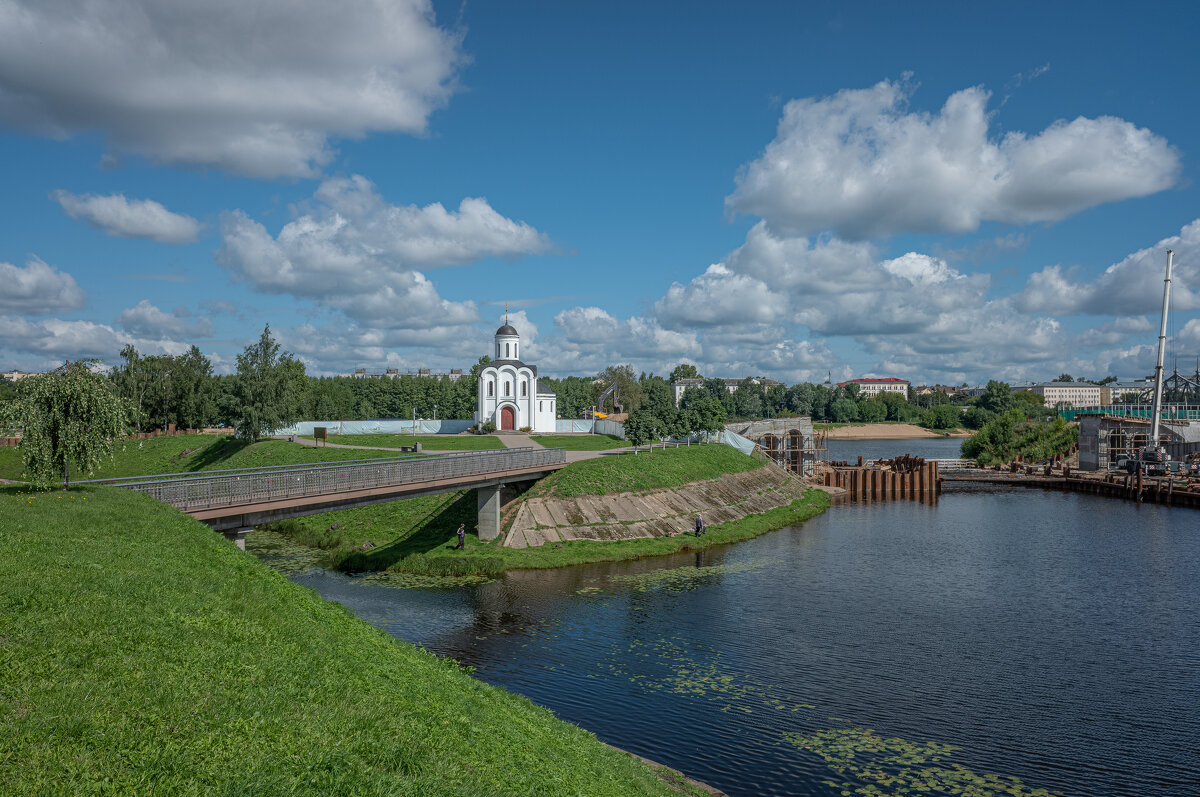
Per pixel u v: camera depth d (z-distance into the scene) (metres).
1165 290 110.69
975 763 22.19
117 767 10.64
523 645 32.38
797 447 99.62
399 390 188.25
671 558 51.12
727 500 69.06
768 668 29.83
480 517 52.38
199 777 10.88
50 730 11.12
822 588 42.66
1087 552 54.19
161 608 17.20
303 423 116.50
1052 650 32.16
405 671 18.86
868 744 23.34
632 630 34.59
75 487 29.02
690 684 28.08
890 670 29.69
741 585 43.28
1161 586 43.53
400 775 12.36
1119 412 172.25
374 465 41.28
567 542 52.06
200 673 14.37
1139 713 25.75
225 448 86.62
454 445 89.25
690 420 91.06
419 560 47.25
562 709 25.66
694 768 21.66
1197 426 115.38
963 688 27.86
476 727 16.23
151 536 23.88
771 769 21.70
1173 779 21.34
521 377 112.38
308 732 13.05
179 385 107.25
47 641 13.95
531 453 57.75
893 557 51.91
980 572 47.06
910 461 102.81
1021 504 84.12
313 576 45.16
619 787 16.81
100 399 28.91
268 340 89.06
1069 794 20.48
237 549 26.08
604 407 186.62
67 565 18.53
